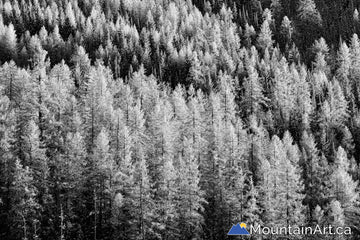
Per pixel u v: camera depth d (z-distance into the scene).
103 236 51.84
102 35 145.38
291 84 106.44
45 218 51.44
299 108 101.06
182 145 65.06
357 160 85.00
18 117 62.81
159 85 106.25
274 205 55.34
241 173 57.41
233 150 62.06
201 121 74.50
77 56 117.25
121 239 50.62
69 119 64.75
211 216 58.41
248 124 90.81
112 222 49.72
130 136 59.81
